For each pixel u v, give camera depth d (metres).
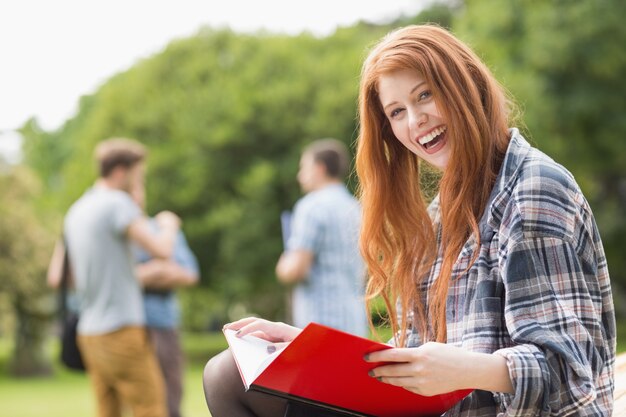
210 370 2.15
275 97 20.92
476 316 1.83
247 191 20.50
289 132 20.97
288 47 22.19
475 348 1.82
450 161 1.95
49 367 22.36
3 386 17.94
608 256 22.56
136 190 5.49
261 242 20.67
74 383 18.81
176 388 5.93
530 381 1.63
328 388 1.78
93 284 5.24
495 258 1.84
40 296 22.48
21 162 35.00
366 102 2.17
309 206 5.46
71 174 24.23
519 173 1.85
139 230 5.29
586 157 19.95
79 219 5.31
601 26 18.91
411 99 2.00
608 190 22.67
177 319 6.02
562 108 19.20
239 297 23.22
